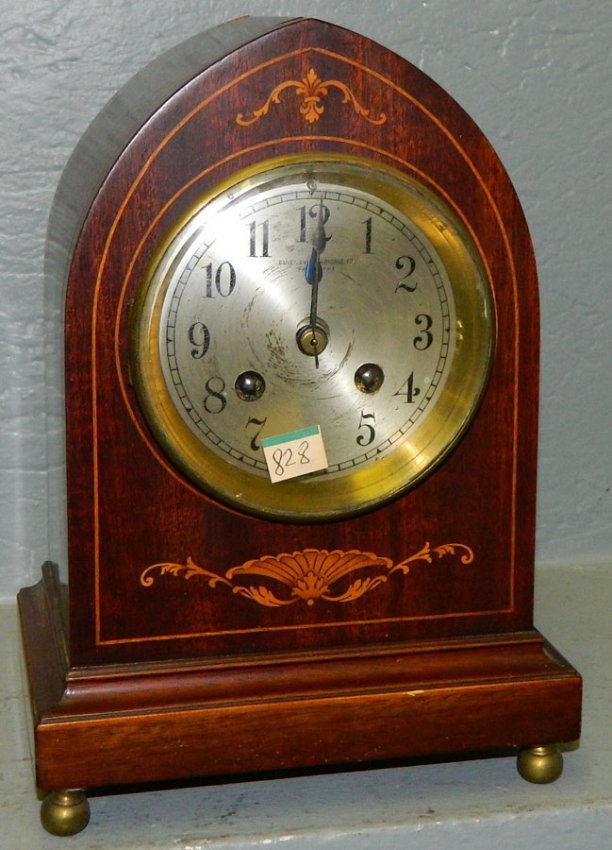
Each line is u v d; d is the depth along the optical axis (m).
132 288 1.03
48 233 1.39
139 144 1.01
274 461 1.07
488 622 1.15
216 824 1.09
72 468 1.05
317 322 1.06
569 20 1.51
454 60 1.50
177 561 1.08
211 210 1.02
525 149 1.54
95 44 1.41
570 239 1.57
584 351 1.61
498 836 1.10
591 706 1.30
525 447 1.13
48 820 1.07
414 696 1.11
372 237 1.06
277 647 1.11
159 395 1.04
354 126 1.05
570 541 1.67
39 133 1.42
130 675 1.08
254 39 1.02
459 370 1.10
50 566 1.42
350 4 1.46
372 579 1.12
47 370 1.39
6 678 1.36
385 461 1.10
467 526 1.13
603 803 1.12
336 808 1.11
